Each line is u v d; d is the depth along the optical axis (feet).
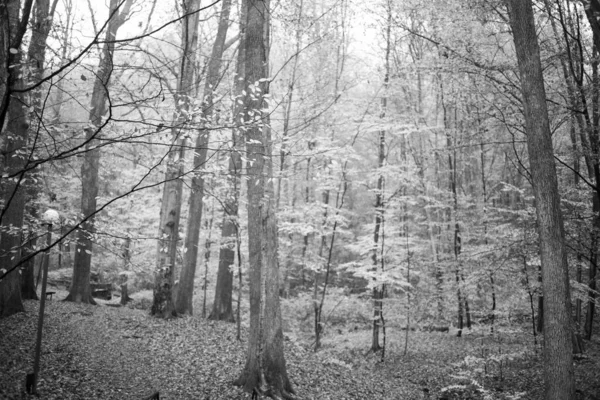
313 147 58.03
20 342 36.81
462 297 65.16
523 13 30.83
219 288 63.87
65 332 42.75
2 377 28.30
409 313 63.10
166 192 56.80
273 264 36.24
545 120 30.12
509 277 53.31
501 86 41.06
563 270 29.30
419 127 60.90
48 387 28.25
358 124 59.41
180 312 63.98
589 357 47.67
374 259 62.59
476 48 40.96
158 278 56.65
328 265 64.39
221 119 20.77
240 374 36.19
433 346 62.03
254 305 35.76
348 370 48.55
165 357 40.47
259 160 34.55
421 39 61.93
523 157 70.33
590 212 47.03
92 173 58.29
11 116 30.78
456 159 76.13
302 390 37.68
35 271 85.40
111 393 29.96
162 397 31.40
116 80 18.86
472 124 46.52
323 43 62.80
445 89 52.01
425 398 43.34
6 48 15.11
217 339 48.65
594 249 44.62
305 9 54.85
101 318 51.72
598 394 38.45
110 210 65.26
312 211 58.18
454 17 39.78
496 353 52.85
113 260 90.22
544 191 29.89
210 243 77.20
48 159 14.79
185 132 18.33
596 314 67.87
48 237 20.83
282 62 71.72
